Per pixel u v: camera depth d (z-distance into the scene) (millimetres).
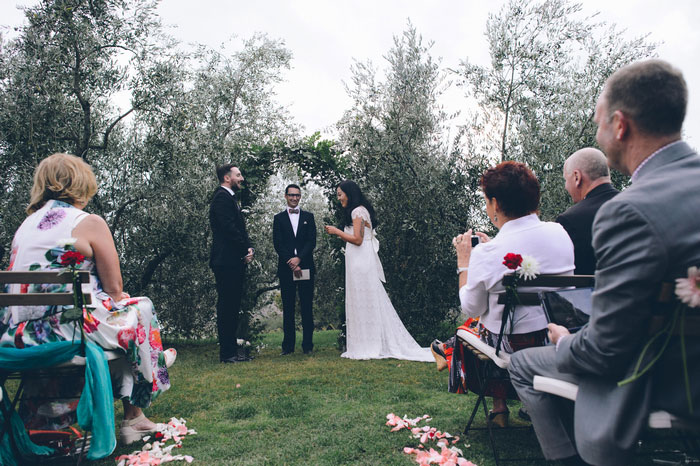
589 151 2916
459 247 2689
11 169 6371
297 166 7000
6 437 2281
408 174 6508
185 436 2812
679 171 1412
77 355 2305
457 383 2750
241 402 3561
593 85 6125
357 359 5375
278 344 7633
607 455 1438
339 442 2617
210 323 8055
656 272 1322
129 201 6977
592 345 1452
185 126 7070
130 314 2619
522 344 2367
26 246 2441
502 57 6316
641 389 1418
